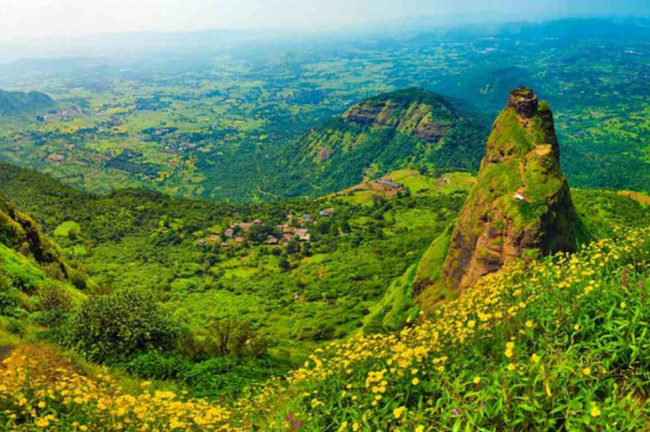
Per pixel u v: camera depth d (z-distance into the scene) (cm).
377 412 796
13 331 2378
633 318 725
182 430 1042
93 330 2530
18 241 5128
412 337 1061
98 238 13775
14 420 948
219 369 2509
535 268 1152
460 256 4828
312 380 989
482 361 831
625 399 594
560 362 687
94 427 975
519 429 651
